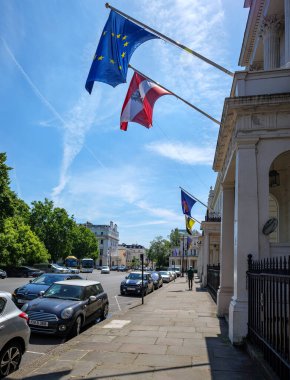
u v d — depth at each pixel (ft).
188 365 23.04
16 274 151.94
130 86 37.76
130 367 22.54
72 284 41.22
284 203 45.06
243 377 20.68
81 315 36.83
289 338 16.74
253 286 26.30
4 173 125.18
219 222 106.83
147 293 85.51
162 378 20.42
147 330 35.42
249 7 52.65
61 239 229.25
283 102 30.25
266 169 30.60
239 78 32.24
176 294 84.07
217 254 133.39
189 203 76.43
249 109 30.94
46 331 33.65
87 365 22.93
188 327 37.29
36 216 226.58
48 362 23.65
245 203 30.17
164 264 382.22
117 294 86.99
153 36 34.63
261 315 23.50
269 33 47.03
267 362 21.09
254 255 29.22
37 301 36.99
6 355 21.22
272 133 30.76
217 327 37.45
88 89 35.37
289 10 37.29
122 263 527.40
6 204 126.11
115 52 35.01
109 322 40.47
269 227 29.25
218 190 117.70
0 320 21.03
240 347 27.89
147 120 37.29
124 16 34.86
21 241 171.01
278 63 46.19
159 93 37.73
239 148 31.09
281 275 18.31
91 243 320.50
